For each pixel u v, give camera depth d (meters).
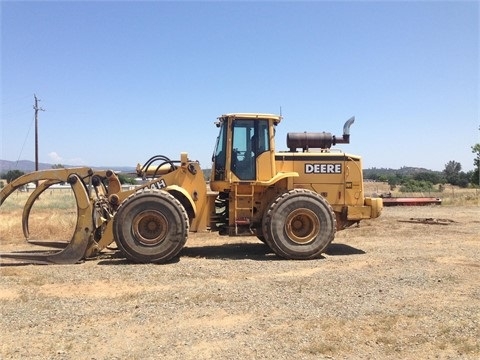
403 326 5.72
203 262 9.81
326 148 11.38
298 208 10.16
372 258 10.16
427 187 54.44
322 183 10.97
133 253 9.66
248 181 10.45
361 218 11.01
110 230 10.04
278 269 9.05
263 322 5.86
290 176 10.61
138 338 5.36
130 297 6.94
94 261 9.92
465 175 74.12
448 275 8.36
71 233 14.38
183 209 9.86
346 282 7.87
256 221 10.73
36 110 43.16
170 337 5.38
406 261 9.70
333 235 10.23
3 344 5.18
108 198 10.40
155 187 10.48
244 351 5.00
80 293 7.26
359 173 11.11
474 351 5.01
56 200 32.47
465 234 14.21
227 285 7.69
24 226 10.56
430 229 15.52
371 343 5.22
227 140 10.51
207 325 5.77
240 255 10.85
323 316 6.08
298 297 6.95
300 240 10.17
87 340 5.29
